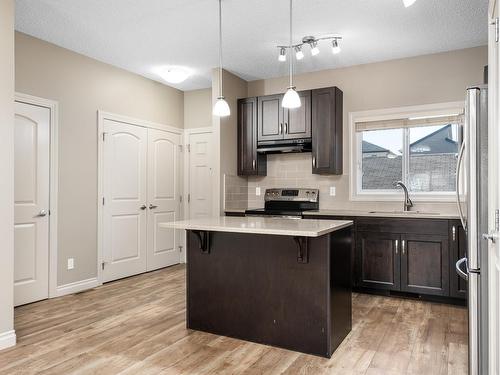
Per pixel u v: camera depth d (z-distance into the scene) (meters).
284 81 5.07
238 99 5.05
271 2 3.08
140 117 4.96
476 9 3.18
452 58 4.13
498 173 1.58
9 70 2.67
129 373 2.30
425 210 4.24
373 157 4.61
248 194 5.28
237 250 2.87
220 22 3.19
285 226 2.62
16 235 3.58
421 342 2.76
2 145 2.62
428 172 4.33
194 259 3.04
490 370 1.87
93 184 4.34
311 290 2.59
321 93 4.51
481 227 2.01
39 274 3.78
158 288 4.27
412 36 3.74
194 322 3.03
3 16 2.63
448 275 3.64
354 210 4.53
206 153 5.52
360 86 4.59
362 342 2.77
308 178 4.88
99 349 2.64
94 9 3.21
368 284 3.98
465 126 2.22
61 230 3.98
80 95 4.20
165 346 2.70
